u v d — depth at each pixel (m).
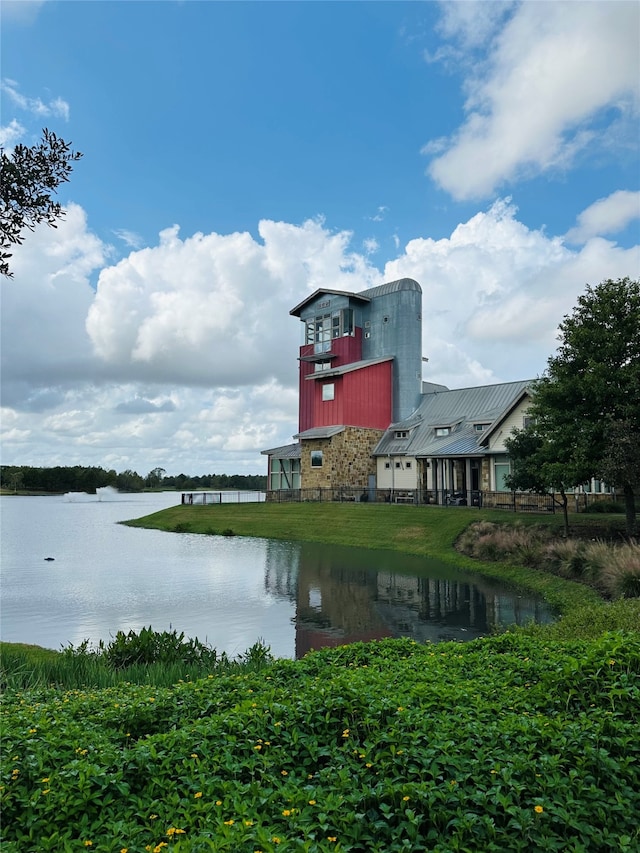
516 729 5.12
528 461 25.41
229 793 4.46
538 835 3.95
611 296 22.33
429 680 6.84
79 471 163.00
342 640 13.62
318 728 5.45
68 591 20.20
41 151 5.52
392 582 21.16
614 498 31.48
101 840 3.99
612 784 4.51
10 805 4.34
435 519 32.56
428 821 4.16
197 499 67.75
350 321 51.53
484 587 19.97
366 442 47.59
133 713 6.11
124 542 36.50
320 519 38.62
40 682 9.18
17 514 68.44
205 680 7.40
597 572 18.22
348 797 4.29
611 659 6.59
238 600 18.42
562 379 22.70
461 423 42.47
